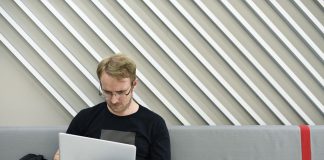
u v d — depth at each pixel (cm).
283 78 180
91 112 153
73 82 179
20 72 179
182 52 178
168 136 151
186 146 164
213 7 176
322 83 176
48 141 166
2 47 176
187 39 177
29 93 180
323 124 180
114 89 136
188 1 175
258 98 181
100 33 172
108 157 117
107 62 137
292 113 181
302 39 176
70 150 121
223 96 181
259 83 180
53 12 171
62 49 173
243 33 177
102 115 150
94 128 150
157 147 147
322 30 173
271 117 181
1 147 165
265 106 181
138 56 178
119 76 134
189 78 178
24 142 165
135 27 176
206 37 173
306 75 180
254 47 178
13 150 165
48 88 175
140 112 150
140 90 179
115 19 172
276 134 162
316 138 161
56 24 175
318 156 161
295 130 162
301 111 179
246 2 172
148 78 179
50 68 179
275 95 181
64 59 178
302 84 176
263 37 178
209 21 176
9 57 177
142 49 173
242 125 169
